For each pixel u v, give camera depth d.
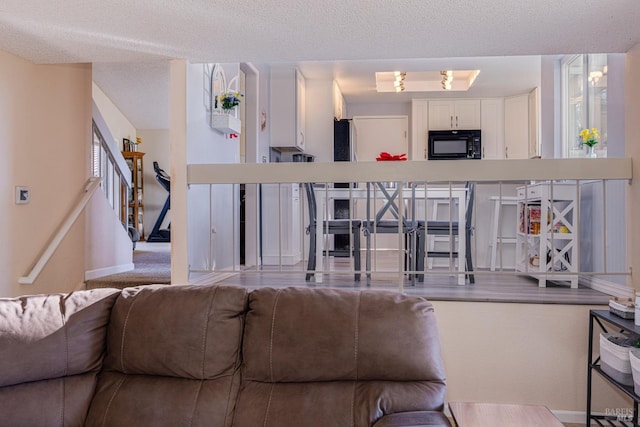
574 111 4.44
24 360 1.72
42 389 1.75
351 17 2.63
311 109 6.64
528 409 1.71
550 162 3.08
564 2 2.40
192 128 3.52
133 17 2.61
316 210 4.00
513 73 6.28
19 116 3.24
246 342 1.84
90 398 1.81
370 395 1.67
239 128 4.40
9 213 3.15
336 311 1.81
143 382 1.81
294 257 5.43
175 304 1.87
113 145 4.88
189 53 3.25
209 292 1.91
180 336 1.82
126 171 5.13
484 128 7.70
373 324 1.76
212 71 3.98
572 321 2.94
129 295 1.96
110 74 6.51
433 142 7.62
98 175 4.62
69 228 3.47
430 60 5.70
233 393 1.78
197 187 3.69
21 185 3.25
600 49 3.11
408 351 1.72
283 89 5.91
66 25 2.70
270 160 5.98
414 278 3.61
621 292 3.05
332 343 1.76
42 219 3.45
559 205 4.09
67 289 3.74
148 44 3.05
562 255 3.74
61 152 3.65
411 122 8.00
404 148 8.11
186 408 1.73
